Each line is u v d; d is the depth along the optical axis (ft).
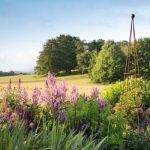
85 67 406.21
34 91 31.63
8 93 31.76
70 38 428.56
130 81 42.34
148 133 30.96
